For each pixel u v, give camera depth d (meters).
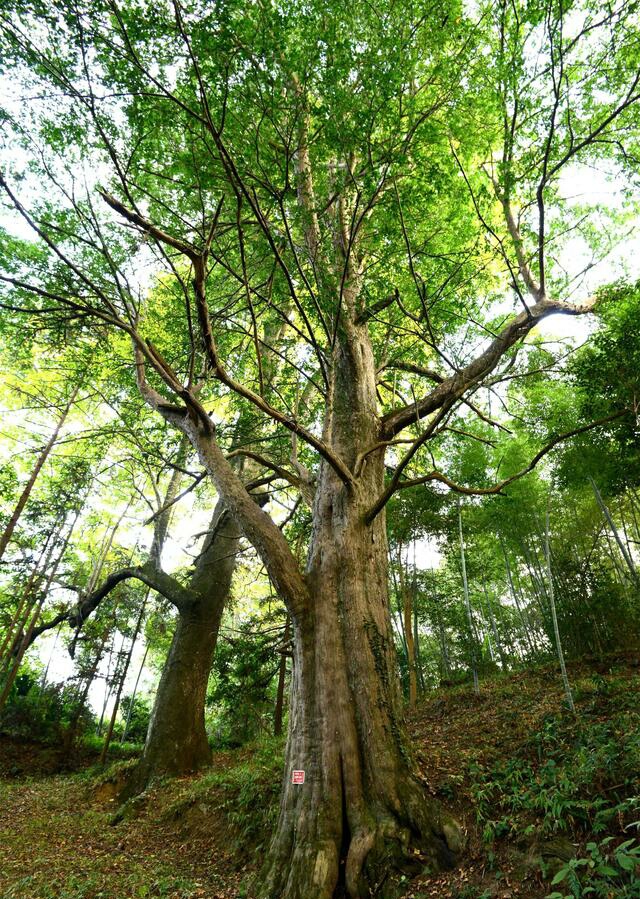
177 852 7.18
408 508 13.30
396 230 6.91
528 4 5.15
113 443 13.55
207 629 12.99
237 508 6.26
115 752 18.34
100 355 10.85
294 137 6.91
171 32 4.92
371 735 5.42
